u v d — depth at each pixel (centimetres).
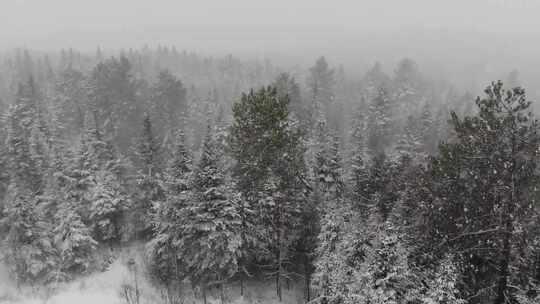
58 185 2877
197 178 2053
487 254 1420
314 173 2470
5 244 2597
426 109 5172
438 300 1180
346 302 1385
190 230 2078
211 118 5606
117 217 2839
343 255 1619
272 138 1850
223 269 2194
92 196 2758
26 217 2389
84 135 3378
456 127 1538
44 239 2431
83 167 2859
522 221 1340
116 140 5394
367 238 1566
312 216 2209
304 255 2289
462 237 1452
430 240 1479
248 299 2280
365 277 1346
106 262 2673
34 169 3291
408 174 2008
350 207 2023
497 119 1384
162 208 2302
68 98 6062
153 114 5688
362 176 2461
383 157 2900
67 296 2288
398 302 1262
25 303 2220
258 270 2483
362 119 5575
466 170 1475
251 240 2152
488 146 1402
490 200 1407
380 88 5631
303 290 2397
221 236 2012
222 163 2522
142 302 2189
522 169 1343
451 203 1493
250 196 2150
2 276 2478
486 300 1520
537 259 1415
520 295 1342
